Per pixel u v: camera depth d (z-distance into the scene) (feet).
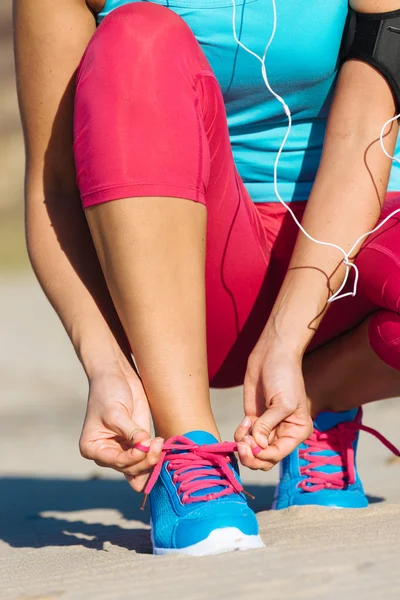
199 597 5.00
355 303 7.84
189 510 6.31
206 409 6.67
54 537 8.39
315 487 8.27
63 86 7.60
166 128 6.51
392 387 7.95
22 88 7.70
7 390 24.31
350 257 7.13
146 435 6.20
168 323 6.54
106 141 6.48
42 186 7.71
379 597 4.84
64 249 7.48
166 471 6.50
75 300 7.23
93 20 7.81
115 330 7.13
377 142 7.32
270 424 6.33
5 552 7.73
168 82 6.59
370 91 7.44
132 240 6.45
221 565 5.66
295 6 7.59
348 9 7.64
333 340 8.21
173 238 6.53
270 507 9.32
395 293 6.95
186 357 6.59
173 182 6.49
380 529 6.78
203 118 6.92
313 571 5.37
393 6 7.41
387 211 7.55
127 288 6.52
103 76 6.59
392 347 7.20
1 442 17.53
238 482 6.44
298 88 7.92
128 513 9.68
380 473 11.72
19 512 10.08
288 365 6.61
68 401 22.71
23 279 52.37
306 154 8.27
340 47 7.77
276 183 8.05
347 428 8.42
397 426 15.74
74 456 15.53
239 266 7.79
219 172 7.29
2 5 98.22
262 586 5.12
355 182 7.21
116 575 5.68
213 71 7.79
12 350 31.53
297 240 7.27
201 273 6.69
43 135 7.66
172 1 7.58
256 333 8.18
